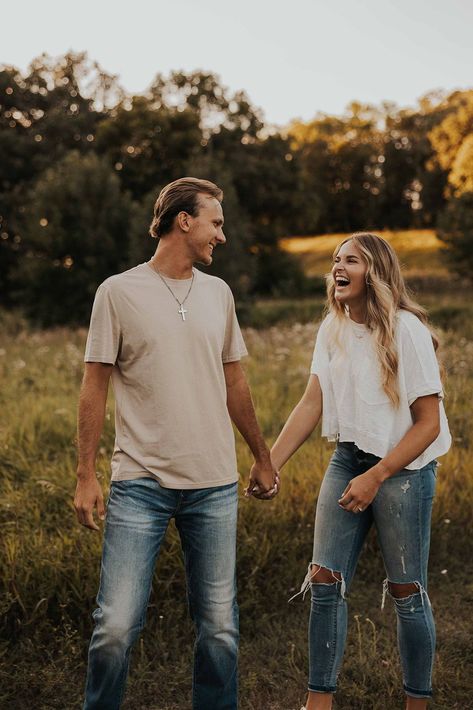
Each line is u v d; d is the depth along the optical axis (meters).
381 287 2.64
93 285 19.94
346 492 2.54
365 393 2.63
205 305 2.59
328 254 52.41
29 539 3.66
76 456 5.53
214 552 2.54
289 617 3.53
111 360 2.49
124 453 2.50
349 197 72.06
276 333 12.81
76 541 3.63
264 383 8.33
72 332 17.02
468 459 5.10
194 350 2.53
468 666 3.12
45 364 10.26
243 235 20.08
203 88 33.69
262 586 3.65
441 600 3.73
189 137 30.33
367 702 2.90
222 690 2.55
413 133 70.75
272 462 2.84
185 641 3.28
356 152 71.44
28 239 21.16
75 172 20.88
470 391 7.29
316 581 2.70
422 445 2.56
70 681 2.96
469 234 27.67
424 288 28.31
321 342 2.83
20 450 5.58
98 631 2.37
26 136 33.22
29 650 3.05
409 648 2.66
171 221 2.58
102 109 34.97
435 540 4.17
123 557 2.41
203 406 2.53
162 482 2.46
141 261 18.67
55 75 34.56
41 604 3.21
